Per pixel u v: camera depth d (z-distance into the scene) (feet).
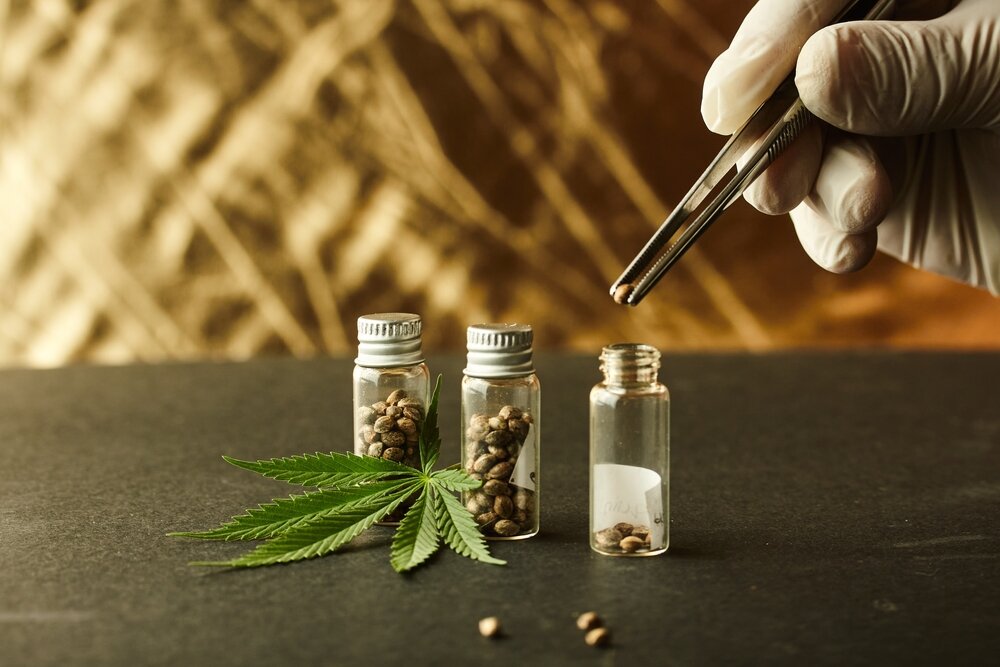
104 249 2.20
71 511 1.13
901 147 1.25
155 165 2.18
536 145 2.15
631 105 2.12
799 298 2.14
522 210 2.16
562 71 2.12
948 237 1.30
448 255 2.17
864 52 1.07
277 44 2.15
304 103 2.15
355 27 2.13
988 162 1.25
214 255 2.19
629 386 1.03
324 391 1.59
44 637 0.90
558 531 1.08
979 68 1.09
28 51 2.17
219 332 2.21
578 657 0.87
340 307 2.20
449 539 1.01
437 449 1.07
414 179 2.16
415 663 0.86
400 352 1.08
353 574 0.99
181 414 1.47
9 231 2.21
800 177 1.13
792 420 1.44
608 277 2.17
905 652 0.88
